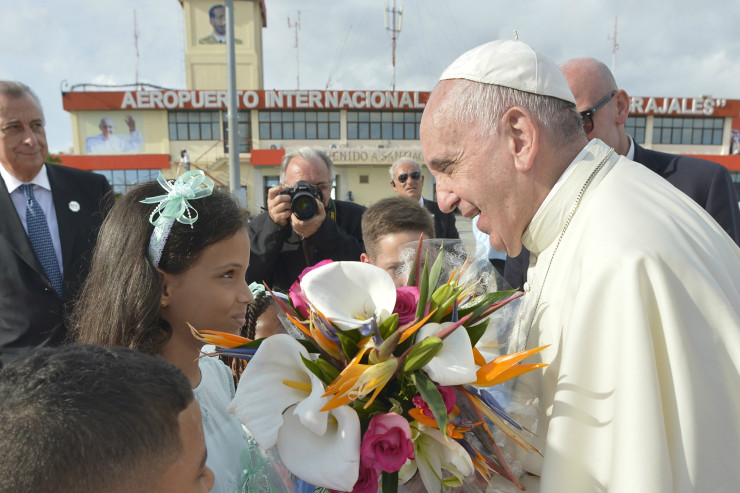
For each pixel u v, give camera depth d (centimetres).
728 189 259
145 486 73
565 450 111
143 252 122
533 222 139
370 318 106
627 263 112
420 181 472
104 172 2531
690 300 110
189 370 132
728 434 105
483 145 135
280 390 105
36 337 286
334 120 2638
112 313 120
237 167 1009
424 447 110
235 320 130
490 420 121
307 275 110
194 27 2755
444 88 141
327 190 336
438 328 107
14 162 292
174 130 2567
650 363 105
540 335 135
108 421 70
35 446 67
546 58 138
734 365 107
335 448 99
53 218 304
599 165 135
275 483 139
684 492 102
